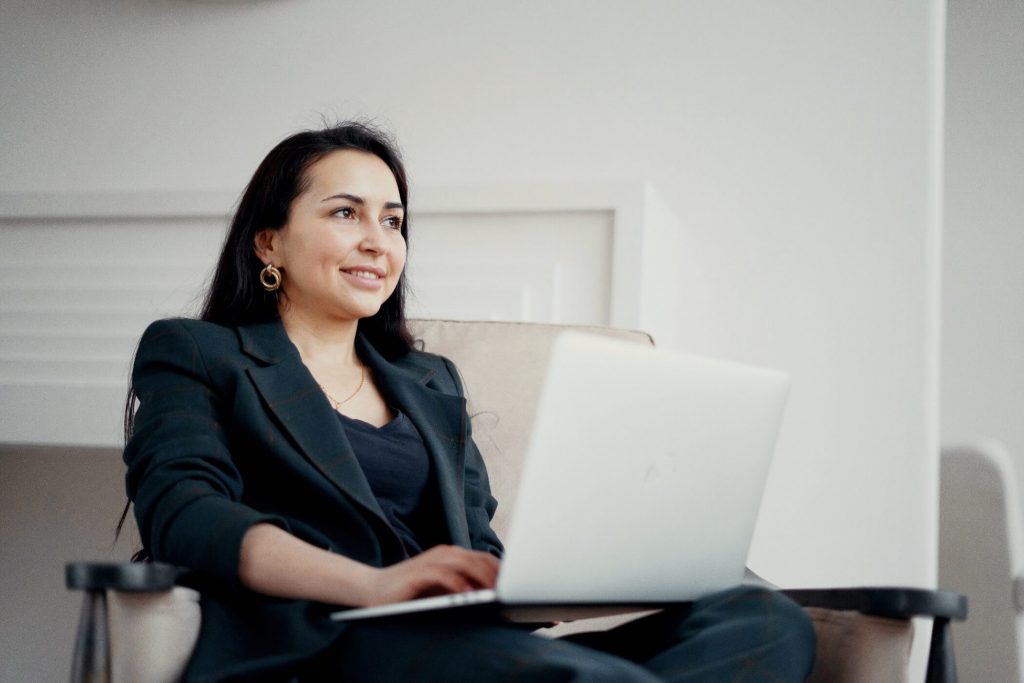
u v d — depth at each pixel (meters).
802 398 2.66
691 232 2.75
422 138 2.90
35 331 2.73
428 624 1.25
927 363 2.61
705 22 2.79
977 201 3.73
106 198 2.71
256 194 1.75
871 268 2.66
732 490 1.37
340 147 1.76
